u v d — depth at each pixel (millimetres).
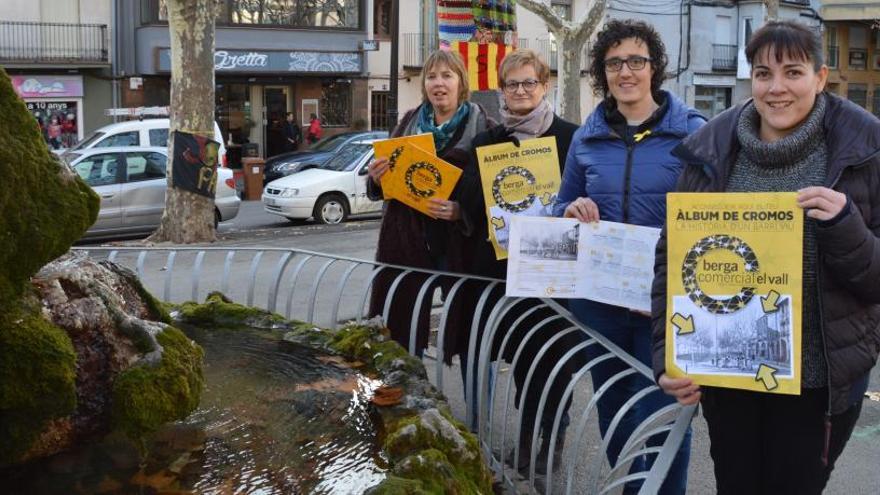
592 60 3959
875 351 2723
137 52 25984
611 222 3783
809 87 2666
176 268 11758
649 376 3186
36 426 2799
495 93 7883
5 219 2674
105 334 3012
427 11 31453
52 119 25109
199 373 3193
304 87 29219
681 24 38188
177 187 14727
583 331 3756
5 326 2717
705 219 2686
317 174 17766
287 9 28234
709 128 2916
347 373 3822
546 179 4473
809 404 2744
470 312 4879
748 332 2650
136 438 2955
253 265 5180
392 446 2947
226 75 27547
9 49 24172
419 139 4598
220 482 2840
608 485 3129
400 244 4891
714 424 2926
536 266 3869
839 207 2490
